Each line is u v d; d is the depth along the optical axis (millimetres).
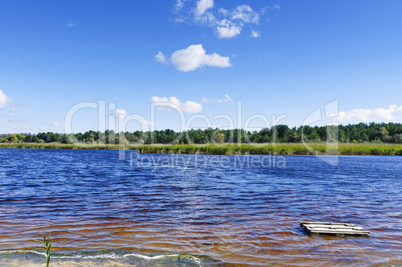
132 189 15750
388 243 7637
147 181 19109
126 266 5941
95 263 6062
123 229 8531
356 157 45312
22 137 129375
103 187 16391
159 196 13742
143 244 7324
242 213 10594
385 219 9938
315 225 8742
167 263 6164
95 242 7402
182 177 21375
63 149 95750
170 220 9570
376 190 15703
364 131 88250
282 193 14688
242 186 16953
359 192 15062
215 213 10562
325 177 21328
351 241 7750
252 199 13141
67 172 24938
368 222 9586
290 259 6531
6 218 9523
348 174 23250
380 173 24031
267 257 6621
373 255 6832
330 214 10547
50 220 9352
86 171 25844
